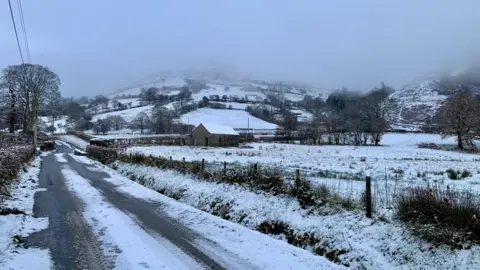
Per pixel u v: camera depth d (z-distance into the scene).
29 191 16.34
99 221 10.83
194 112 144.75
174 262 7.33
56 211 12.19
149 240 8.86
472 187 14.98
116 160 32.59
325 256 8.45
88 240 8.80
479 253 6.63
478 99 64.38
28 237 8.95
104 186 18.83
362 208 9.64
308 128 79.25
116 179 22.16
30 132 62.84
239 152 50.34
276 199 11.74
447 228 7.26
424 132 87.94
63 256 7.59
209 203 13.69
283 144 72.06
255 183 13.49
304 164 29.52
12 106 66.50
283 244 8.65
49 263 7.15
